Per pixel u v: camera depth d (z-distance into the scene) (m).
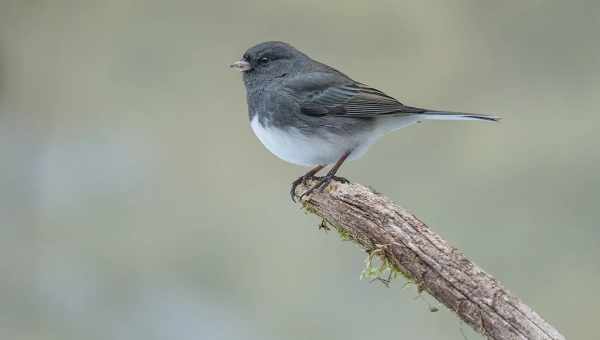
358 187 7.72
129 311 11.41
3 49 13.48
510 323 6.56
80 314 11.33
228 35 13.52
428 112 9.60
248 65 10.03
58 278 11.63
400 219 7.29
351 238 7.83
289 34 13.54
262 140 10.01
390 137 12.45
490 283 6.74
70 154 13.09
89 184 12.72
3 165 12.94
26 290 11.50
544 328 6.46
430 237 7.11
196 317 11.23
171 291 11.59
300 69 10.05
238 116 13.12
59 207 12.47
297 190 9.76
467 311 6.77
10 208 12.52
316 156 9.80
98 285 11.62
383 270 7.27
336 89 9.70
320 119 9.63
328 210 7.91
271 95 9.74
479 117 9.45
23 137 13.23
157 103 13.30
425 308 10.79
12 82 13.44
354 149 9.82
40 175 12.89
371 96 9.76
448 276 6.88
